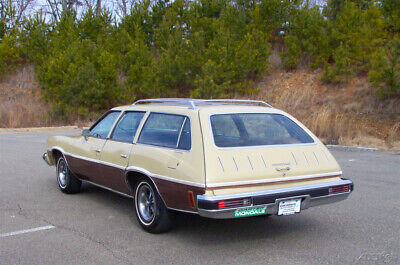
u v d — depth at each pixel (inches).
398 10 684.1
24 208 254.4
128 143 221.9
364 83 721.0
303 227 219.6
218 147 180.4
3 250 184.9
